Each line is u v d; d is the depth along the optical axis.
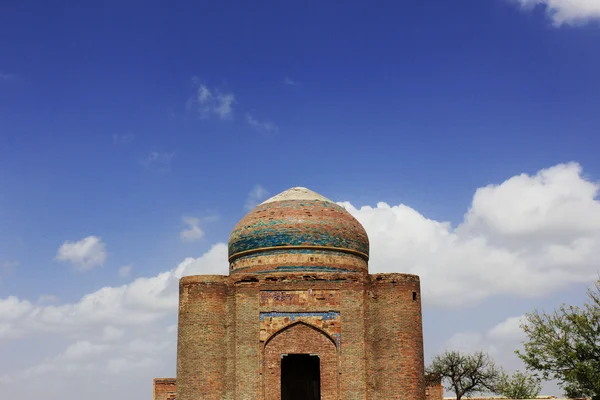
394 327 27.84
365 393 27.39
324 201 32.88
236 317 28.39
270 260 31.03
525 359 36.22
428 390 34.38
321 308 28.36
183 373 27.62
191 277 28.64
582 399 35.53
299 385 34.31
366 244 33.06
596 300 35.59
